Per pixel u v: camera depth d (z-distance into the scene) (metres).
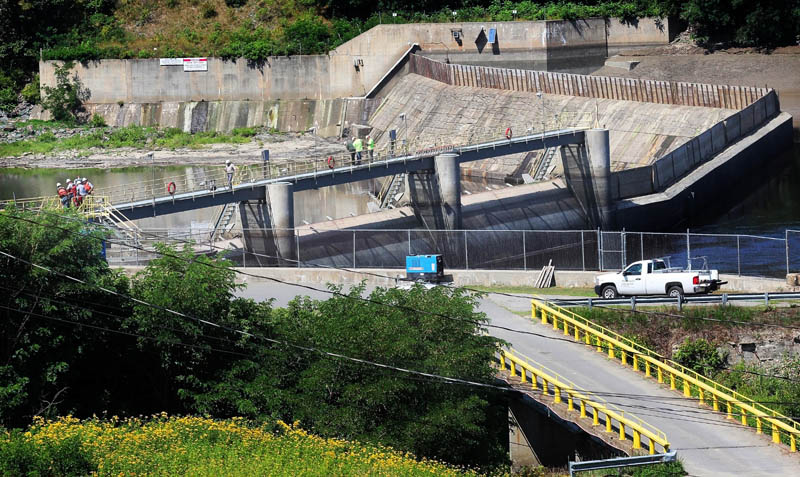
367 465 179.88
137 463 172.00
